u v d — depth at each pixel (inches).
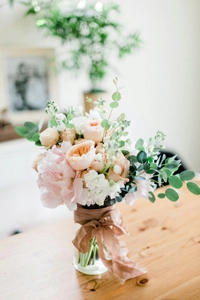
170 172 35.3
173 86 124.1
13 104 97.8
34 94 100.8
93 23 95.3
